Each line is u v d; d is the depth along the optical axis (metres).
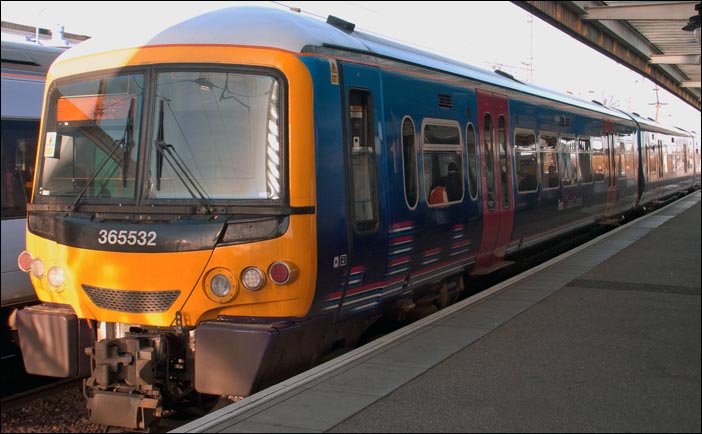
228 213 5.27
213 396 6.07
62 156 5.95
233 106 5.44
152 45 5.67
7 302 7.21
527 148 10.98
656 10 22.06
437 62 8.41
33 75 7.72
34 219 5.95
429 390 5.05
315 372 5.45
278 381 5.46
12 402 6.55
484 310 7.64
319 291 5.45
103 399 5.35
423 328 6.85
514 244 10.55
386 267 6.56
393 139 6.75
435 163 7.68
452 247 8.12
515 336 6.54
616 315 7.38
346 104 5.92
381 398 4.88
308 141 5.38
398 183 6.76
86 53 5.98
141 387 5.34
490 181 9.34
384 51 7.07
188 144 5.48
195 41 5.59
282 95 5.36
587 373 5.44
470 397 4.91
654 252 12.29
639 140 21.25
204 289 5.24
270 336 5.06
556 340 6.40
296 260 5.23
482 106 9.22
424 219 7.28
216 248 5.20
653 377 5.34
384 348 6.15
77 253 5.57
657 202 26.50
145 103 5.59
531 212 10.96
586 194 14.46
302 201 5.29
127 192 5.57
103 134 5.74
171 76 5.56
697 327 6.87
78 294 5.61
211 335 5.16
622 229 16.52
